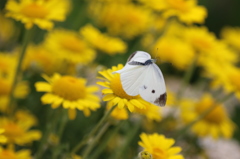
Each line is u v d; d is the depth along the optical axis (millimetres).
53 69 936
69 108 782
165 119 932
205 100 931
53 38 930
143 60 707
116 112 775
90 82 916
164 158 728
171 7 921
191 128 927
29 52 935
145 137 741
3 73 916
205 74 1043
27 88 905
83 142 757
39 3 868
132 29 1140
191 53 985
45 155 864
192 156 932
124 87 699
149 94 703
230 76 903
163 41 1078
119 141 892
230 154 947
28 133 823
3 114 890
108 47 938
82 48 928
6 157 767
